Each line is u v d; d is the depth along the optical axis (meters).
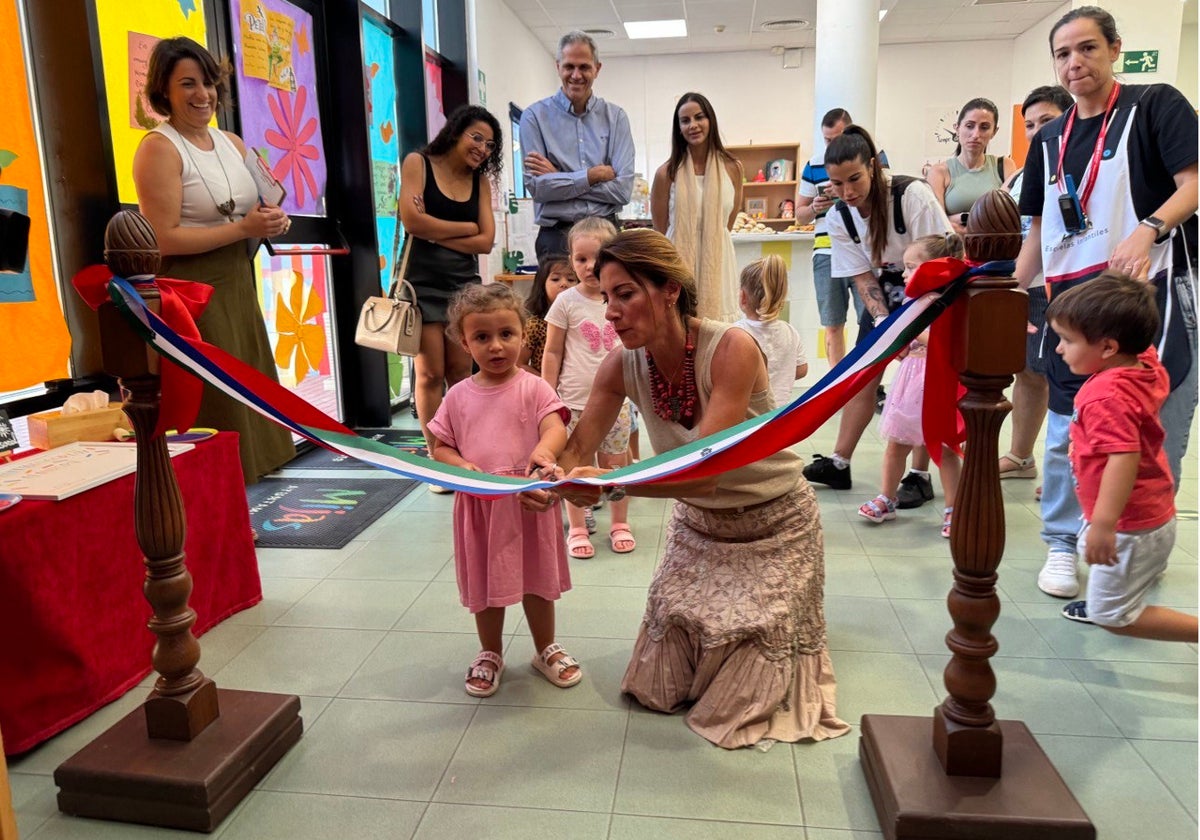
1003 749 1.51
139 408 1.52
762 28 8.82
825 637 1.92
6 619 1.72
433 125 5.79
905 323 1.36
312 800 1.59
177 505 1.58
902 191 3.23
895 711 1.84
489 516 1.87
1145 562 1.83
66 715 1.85
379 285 4.70
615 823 1.51
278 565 2.78
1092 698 1.88
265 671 2.08
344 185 4.58
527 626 2.31
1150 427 1.80
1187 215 2.12
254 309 2.92
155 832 1.52
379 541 3.00
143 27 2.98
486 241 3.55
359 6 4.41
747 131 10.09
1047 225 2.45
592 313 2.85
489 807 1.56
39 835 1.52
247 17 3.70
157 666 1.60
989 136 4.29
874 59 6.12
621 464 2.95
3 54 2.37
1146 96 2.21
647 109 10.21
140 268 1.50
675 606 1.82
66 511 1.83
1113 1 4.02
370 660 2.13
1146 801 1.54
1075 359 1.86
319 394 4.53
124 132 2.90
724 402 1.67
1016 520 3.06
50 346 2.58
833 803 1.55
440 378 3.58
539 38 8.84
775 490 1.81
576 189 3.86
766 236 5.62
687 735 1.78
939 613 2.33
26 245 2.07
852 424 3.41
